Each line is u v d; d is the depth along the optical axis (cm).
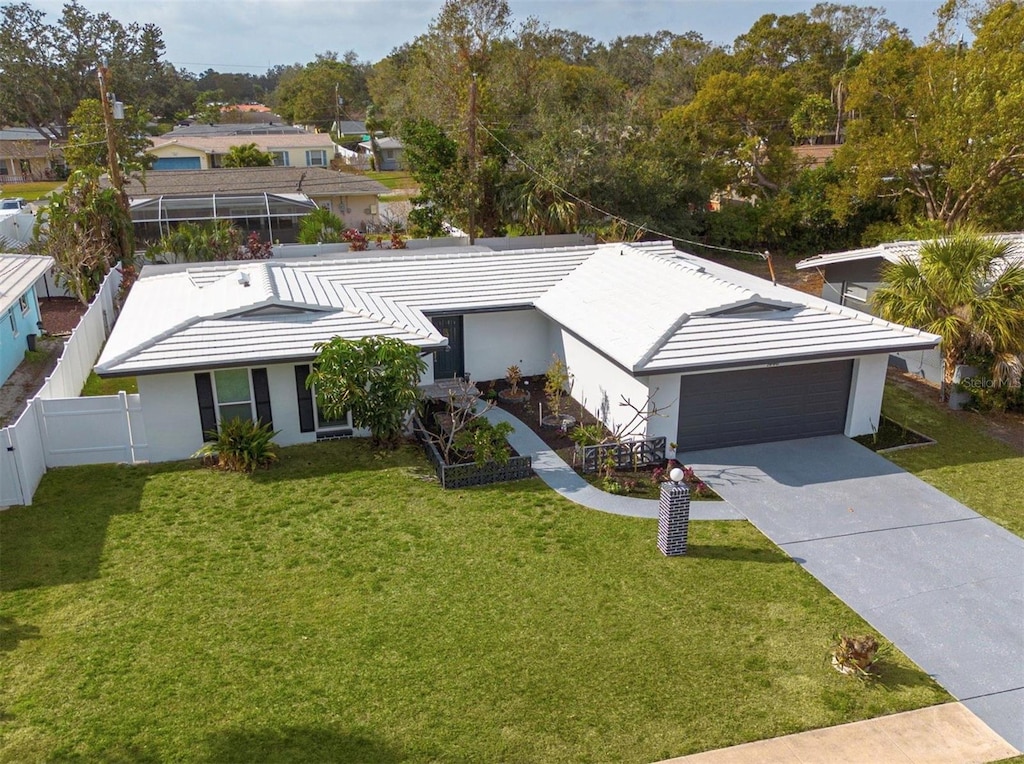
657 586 1141
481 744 838
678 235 3881
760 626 1050
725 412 1611
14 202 4669
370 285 2028
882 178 3469
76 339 1948
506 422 1683
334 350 1466
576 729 862
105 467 1520
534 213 3625
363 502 1391
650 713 888
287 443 1638
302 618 1056
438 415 1761
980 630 1046
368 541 1259
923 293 1841
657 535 1281
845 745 846
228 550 1227
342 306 1759
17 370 2153
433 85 4606
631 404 1553
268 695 907
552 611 1077
